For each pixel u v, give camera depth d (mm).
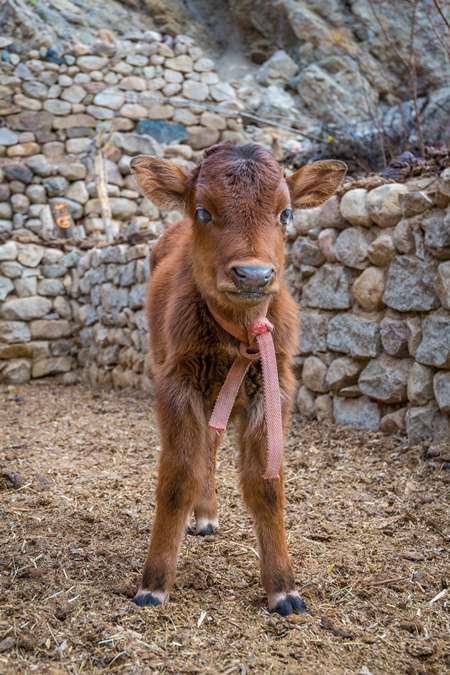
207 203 2469
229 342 2627
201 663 2248
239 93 14328
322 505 3877
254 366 2721
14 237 9484
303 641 2410
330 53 14906
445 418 4496
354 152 10992
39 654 2305
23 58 12289
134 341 7941
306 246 5621
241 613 2623
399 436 4797
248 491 2705
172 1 15820
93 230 11430
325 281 5457
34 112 12250
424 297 4598
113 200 11781
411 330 4676
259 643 2387
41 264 9570
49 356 9523
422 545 3318
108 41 13812
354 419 5223
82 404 7477
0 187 11406
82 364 9555
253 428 2711
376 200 4941
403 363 4828
